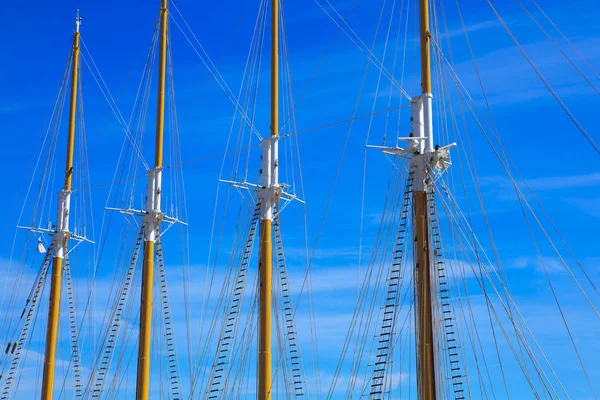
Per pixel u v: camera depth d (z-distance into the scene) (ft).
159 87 216.74
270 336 173.68
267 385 169.99
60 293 234.79
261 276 177.37
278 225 182.50
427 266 142.51
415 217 146.10
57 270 233.96
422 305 140.56
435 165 147.13
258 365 172.35
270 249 179.22
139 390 196.03
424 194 146.51
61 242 235.81
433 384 135.64
